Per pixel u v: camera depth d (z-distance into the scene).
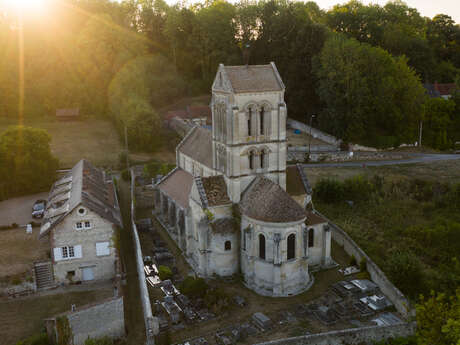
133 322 49.78
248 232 54.94
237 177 58.41
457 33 186.38
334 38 122.50
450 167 107.94
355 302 52.09
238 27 160.88
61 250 57.59
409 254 63.81
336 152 117.69
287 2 161.00
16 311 52.22
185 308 51.19
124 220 79.12
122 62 147.75
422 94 124.62
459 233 68.81
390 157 117.31
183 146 79.56
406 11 180.88
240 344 44.91
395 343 45.94
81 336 44.84
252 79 57.38
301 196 63.59
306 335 45.03
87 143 124.44
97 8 166.62
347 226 72.94
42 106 145.12
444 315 41.09
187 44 161.25
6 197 88.31
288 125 143.50
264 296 54.25
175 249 67.31
